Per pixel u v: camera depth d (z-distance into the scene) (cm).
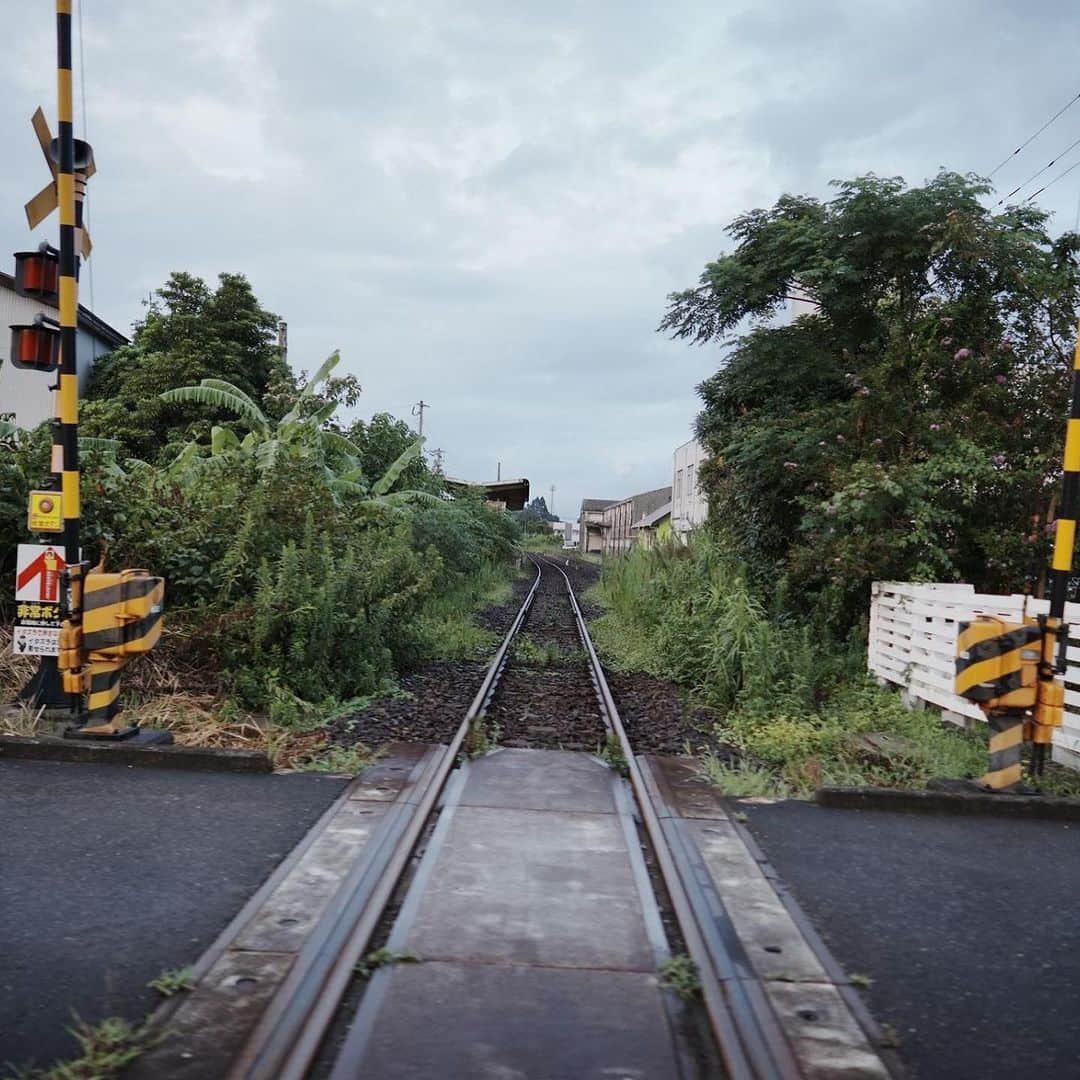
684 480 4678
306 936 359
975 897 427
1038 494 1081
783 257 1301
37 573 708
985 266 1180
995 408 1156
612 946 366
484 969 343
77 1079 266
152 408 2386
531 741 778
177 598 908
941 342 1216
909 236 1206
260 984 322
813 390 1363
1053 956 367
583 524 10956
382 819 506
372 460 2266
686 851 472
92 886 404
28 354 682
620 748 713
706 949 360
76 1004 308
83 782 562
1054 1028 312
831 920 397
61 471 695
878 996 331
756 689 926
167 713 739
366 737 737
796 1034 302
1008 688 582
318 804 535
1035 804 560
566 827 516
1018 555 1073
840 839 507
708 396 1545
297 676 862
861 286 1278
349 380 2398
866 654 1124
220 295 2708
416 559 1314
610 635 1619
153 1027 294
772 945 367
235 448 1496
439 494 2544
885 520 1121
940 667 880
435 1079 274
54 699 725
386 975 336
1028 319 1162
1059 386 1095
